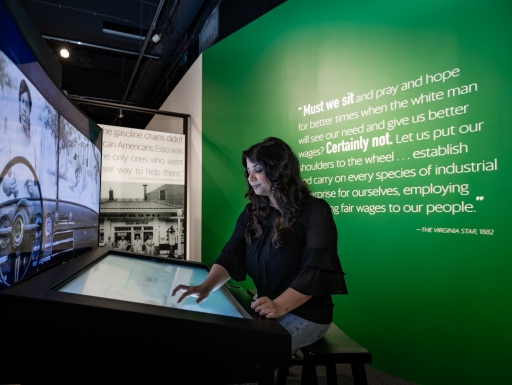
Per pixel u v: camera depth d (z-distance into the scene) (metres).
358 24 2.74
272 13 3.46
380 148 2.58
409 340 2.40
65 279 0.84
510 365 1.97
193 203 4.59
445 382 2.22
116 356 0.67
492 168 2.05
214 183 4.14
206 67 4.28
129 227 4.18
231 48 3.92
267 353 0.74
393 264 2.50
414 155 2.40
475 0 2.13
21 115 1.18
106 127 4.11
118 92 7.37
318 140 3.01
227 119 3.96
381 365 2.54
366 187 2.66
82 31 5.27
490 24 2.07
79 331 0.66
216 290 1.12
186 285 1.05
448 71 2.24
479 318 2.09
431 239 2.30
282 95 3.36
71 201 1.80
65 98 1.72
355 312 2.71
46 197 1.43
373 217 2.62
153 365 0.69
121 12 4.90
